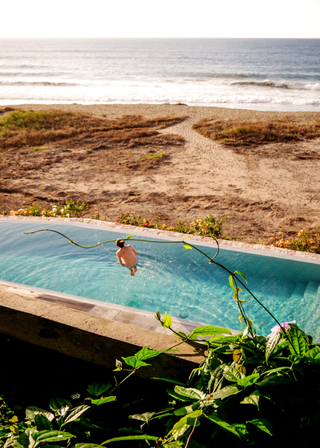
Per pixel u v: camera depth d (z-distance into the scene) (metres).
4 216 7.25
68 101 33.69
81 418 1.92
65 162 14.56
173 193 11.16
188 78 54.12
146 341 2.22
